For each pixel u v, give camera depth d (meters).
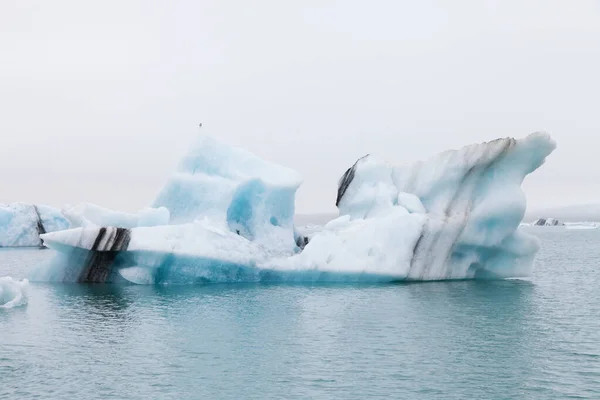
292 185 30.66
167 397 13.23
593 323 19.80
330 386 13.83
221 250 26.78
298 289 26.06
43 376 14.54
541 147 27.20
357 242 27.69
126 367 15.17
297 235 32.19
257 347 16.92
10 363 15.53
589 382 14.01
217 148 31.34
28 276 29.31
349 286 26.88
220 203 29.47
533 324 19.66
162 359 15.80
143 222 28.20
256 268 27.53
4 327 19.33
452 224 27.81
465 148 28.22
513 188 27.45
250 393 13.41
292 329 18.94
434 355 16.14
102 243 25.70
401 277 27.56
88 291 25.81
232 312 21.39
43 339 17.81
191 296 24.47
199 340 17.67
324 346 17.03
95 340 17.69
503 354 16.20
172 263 26.59
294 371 14.85
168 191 30.89
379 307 22.25
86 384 14.00
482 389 13.62
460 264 28.75
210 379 14.30
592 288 27.67
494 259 29.19
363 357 15.94
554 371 14.78
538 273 35.22
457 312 21.47
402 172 30.55
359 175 31.17
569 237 88.75
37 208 62.62
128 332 18.62
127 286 27.08
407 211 28.72
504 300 23.80
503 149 27.16
